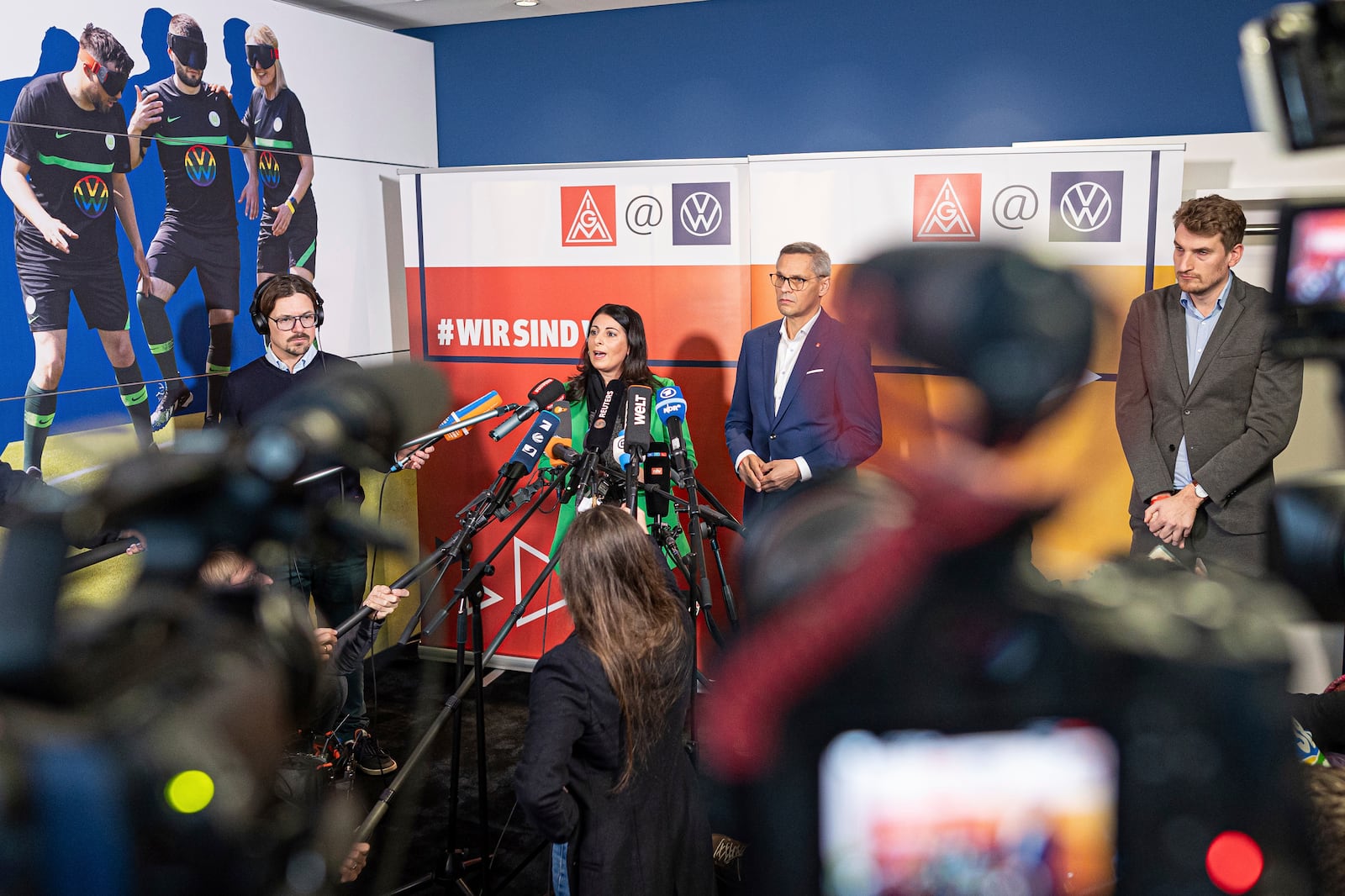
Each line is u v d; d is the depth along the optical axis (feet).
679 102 15.10
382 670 10.41
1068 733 1.03
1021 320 0.97
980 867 1.01
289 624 1.39
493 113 16.02
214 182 10.71
